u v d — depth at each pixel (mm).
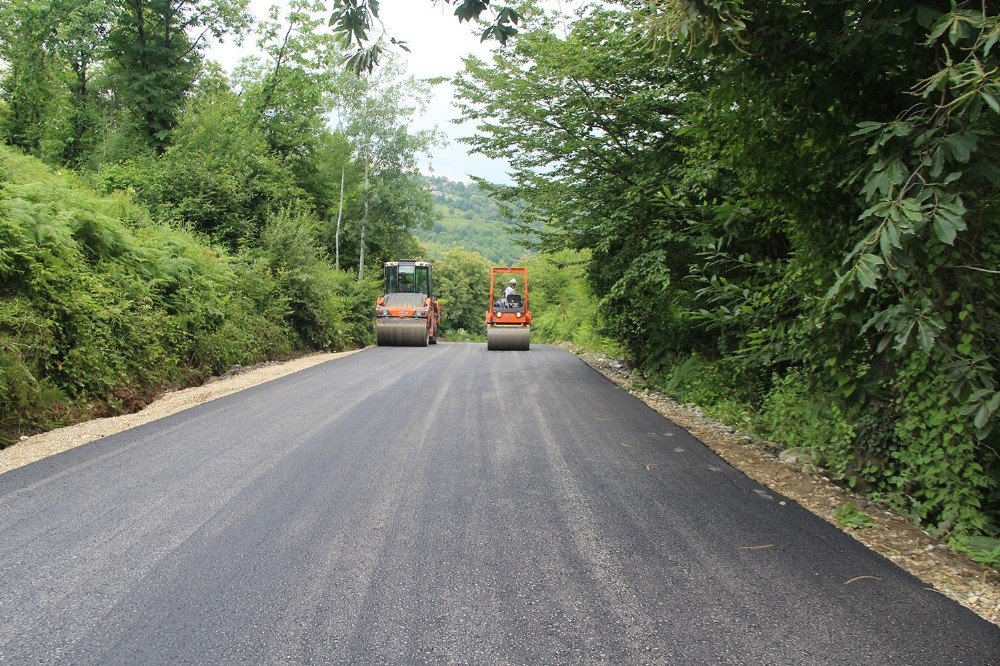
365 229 33594
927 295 4328
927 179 3715
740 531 4324
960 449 4438
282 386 11320
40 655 2768
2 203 9078
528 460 6152
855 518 4629
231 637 2918
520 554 3887
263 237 20219
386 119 33656
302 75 32219
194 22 29125
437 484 5328
